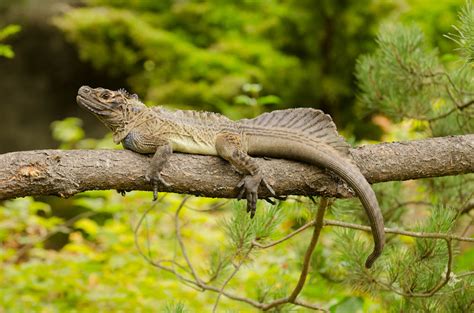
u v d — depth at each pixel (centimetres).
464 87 970
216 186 695
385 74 1021
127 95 739
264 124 719
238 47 2192
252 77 2152
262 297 916
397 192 1014
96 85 2547
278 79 2156
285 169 703
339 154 698
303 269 807
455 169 724
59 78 2519
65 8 2480
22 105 2473
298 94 2178
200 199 1291
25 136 2438
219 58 2169
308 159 700
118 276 1152
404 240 1052
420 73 987
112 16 2295
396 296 905
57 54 2512
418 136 1100
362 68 1035
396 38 993
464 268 977
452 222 789
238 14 2327
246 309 1106
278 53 2189
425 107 1002
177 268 1168
